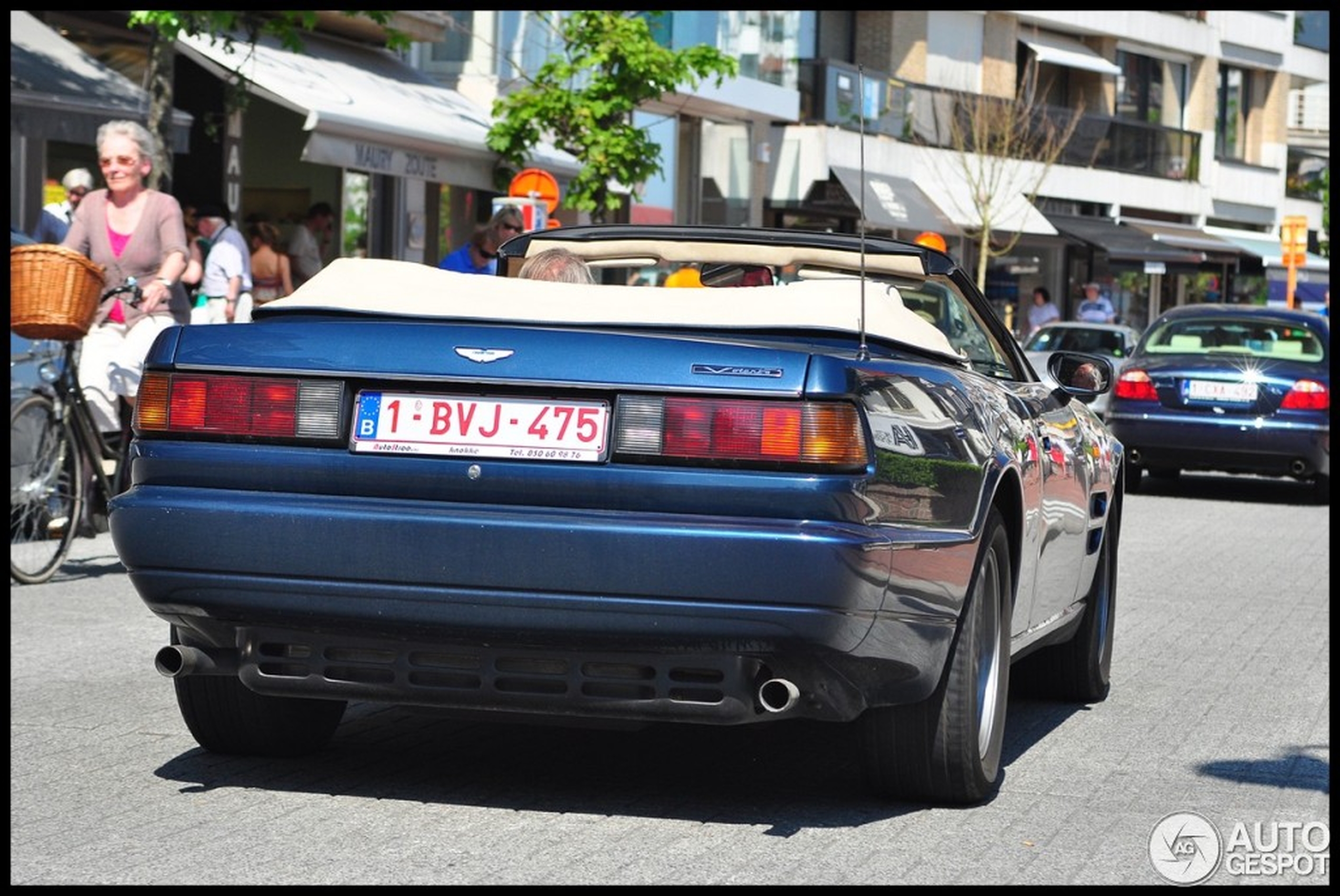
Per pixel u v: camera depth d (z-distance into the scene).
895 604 5.73
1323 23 69.38
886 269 7.51
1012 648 7.11
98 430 11.94
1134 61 60.00
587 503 5.64
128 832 5.79
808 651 5.56
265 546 5.77
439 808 6.17
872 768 6.33
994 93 52.66
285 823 5.92
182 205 25.50
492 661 5.78
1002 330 7.80
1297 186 73.31
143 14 18.89
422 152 24.28
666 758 7.06
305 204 27.38
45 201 22.09
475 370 5.75
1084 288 56.44
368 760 6.86
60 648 9.32
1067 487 7.65
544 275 7.57
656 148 28.09
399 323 5.98
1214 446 21.12
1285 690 9.05
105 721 7.52
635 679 5.69
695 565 5.50
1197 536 16.97
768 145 42.66
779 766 6.98
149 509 5.88
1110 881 5.55
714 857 5.64
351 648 5.88
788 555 5.47
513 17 31.69
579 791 6.46
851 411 5.60
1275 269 65.62
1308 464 20.92
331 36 27.69
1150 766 7.26
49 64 19.70
